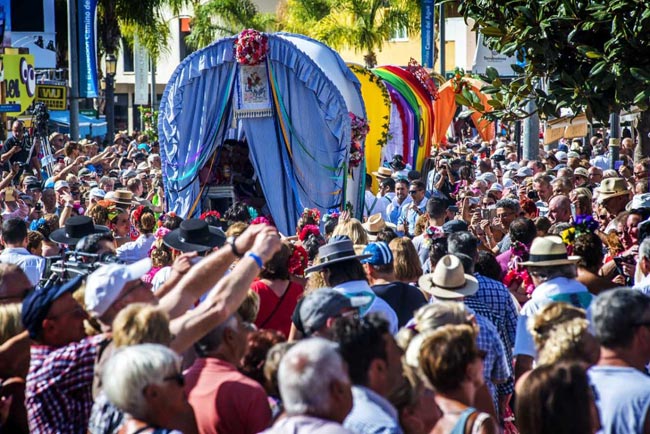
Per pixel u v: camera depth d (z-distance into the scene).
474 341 7.26
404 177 24.52
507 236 16.05
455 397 7.16
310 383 5.86
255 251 7.84
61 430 7.70
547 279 10.62
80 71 38.59
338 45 74.94
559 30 12.65
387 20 73.94
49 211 21.25
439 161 31.11
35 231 15.87
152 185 29.62
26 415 8.74
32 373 7.88
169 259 13.45
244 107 22.78
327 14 80.56
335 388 5.91
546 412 6.36
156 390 6.40
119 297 7.88
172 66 88.94
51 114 57.47
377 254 11.12
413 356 7.54
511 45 12.78
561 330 7.67
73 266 10.97
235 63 22.81
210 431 7.33
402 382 7.16
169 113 23.09
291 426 5.81
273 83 22.66
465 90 14.13
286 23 83.88
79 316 8.17
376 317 6.93
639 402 6.97
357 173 24.02
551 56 12.61
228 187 23.78
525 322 10.28
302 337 9.41
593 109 12.78
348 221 14.58
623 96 12.09
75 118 38.72
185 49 89.38
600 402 7.09
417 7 72.50
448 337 7.19
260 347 8.00
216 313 7.49
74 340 8.16
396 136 32.78
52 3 42.81
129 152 44.03
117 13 60.06
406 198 23.48
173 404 6.49
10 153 25.98
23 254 14.91
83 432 7.75
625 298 7.30
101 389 7.30
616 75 11.95
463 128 64.00
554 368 6.50
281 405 7.27
